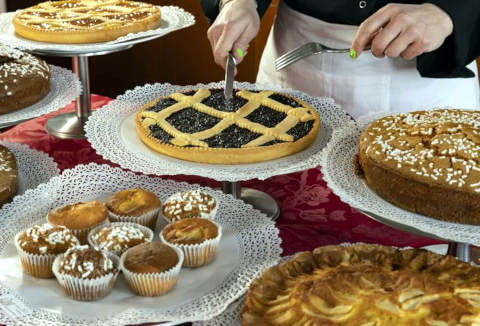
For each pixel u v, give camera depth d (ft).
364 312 2.82
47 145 5.38
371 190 3.80
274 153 4.24
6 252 3.65
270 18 9.37
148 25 6.21
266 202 4.48
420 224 3.43
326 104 5.08
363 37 4.50
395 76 5.68
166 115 4.70
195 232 3.55
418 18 4.55
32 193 4.09
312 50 4.80
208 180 4.87
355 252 3.28
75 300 3.30
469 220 3.50
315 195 4.63
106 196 4.18
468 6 4.76
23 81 4.86
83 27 5.90
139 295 3.35
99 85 11.88
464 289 2.94
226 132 4.49
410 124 4.07
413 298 2.88
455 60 4.94
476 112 4.27
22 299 3.29
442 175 3.50
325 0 5.66
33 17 6.26
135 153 4.31
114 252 3.52
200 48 10.60
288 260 3.38
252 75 10.02
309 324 2.78
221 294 3.32
